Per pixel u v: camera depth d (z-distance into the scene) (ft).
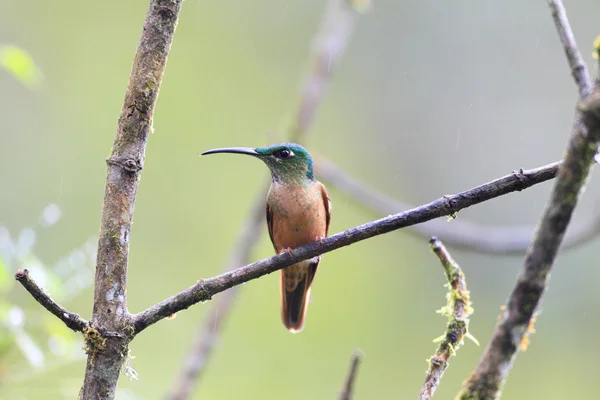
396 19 53.78
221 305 27.94
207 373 44.19
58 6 51.31
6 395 19.25
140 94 12.12
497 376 8.55
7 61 21.77
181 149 51.06
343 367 46.01
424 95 52.80
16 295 21.52
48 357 20.83
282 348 46.11
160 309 12.17
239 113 52.60
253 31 55.01
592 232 26.91
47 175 47.14
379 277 49.90
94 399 11.57
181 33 53.83
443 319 47.65
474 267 47.19
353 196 34.40
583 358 43.11
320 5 55.62
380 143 52.75
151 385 39.22
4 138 47.19
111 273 11.83
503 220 48.60
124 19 52.11
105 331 11.66
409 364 46.44
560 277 44.83
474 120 51.67
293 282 23.85
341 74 53.57
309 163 22.88
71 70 49.88
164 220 49.32
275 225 23.09
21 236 20.59
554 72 50.62
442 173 51.26
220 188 50.21
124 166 12.00
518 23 51.98
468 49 52.39
